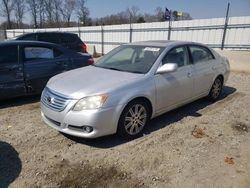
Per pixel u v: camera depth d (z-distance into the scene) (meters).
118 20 55.00
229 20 12.98
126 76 4.23
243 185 3.03
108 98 3.72
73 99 3.72
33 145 3.90
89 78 4.23
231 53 12.67
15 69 5.61
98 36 22.14
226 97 6.63
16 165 3.37
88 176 3.17
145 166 3.39
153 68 4.40
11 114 5.20
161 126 4.66
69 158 3.56
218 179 3.14
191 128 4.57
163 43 5.07
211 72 5.73
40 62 6.00
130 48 5.16
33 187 2.96
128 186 3.00
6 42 5.77
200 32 14.38
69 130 3.79
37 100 6.13
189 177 3.17
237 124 4.78
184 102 5.13
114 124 3.81
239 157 3.64
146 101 4.25
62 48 6.53
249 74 10.73
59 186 2.98
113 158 3.57
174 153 3.71
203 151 3.79
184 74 4.91
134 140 4.11
